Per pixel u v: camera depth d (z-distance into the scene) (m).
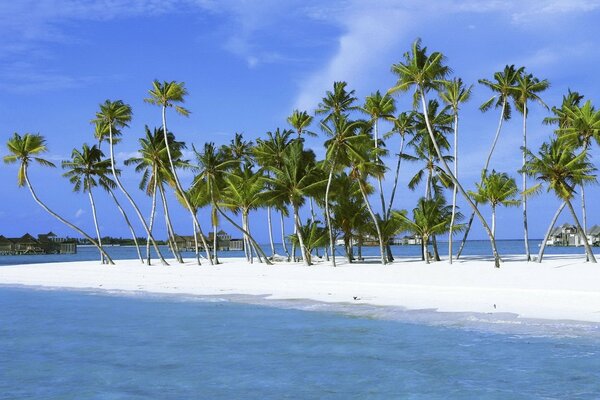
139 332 18.75
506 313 20.02
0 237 141.75
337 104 53.81
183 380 12.54
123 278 40.59
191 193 54.50
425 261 51.66
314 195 48.81
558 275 30.45
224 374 12.99
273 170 48.91
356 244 57.34
